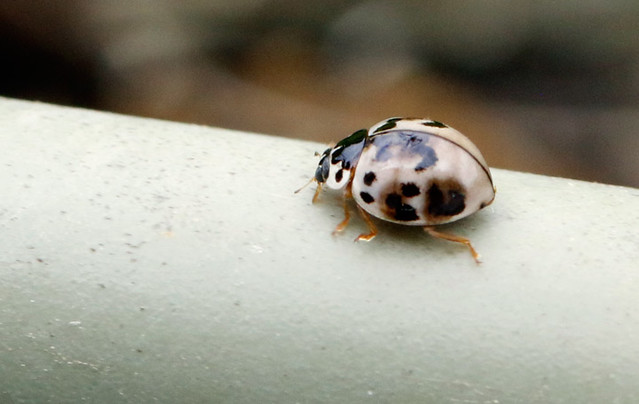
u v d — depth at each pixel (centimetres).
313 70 15
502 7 15
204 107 14
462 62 15
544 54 15
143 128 5
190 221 5
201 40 15
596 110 14
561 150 13
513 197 5
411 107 14
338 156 5
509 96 15
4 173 5
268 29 16
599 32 15
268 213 5
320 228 5
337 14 16
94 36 14
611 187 5
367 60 15
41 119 5
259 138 5
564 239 5
